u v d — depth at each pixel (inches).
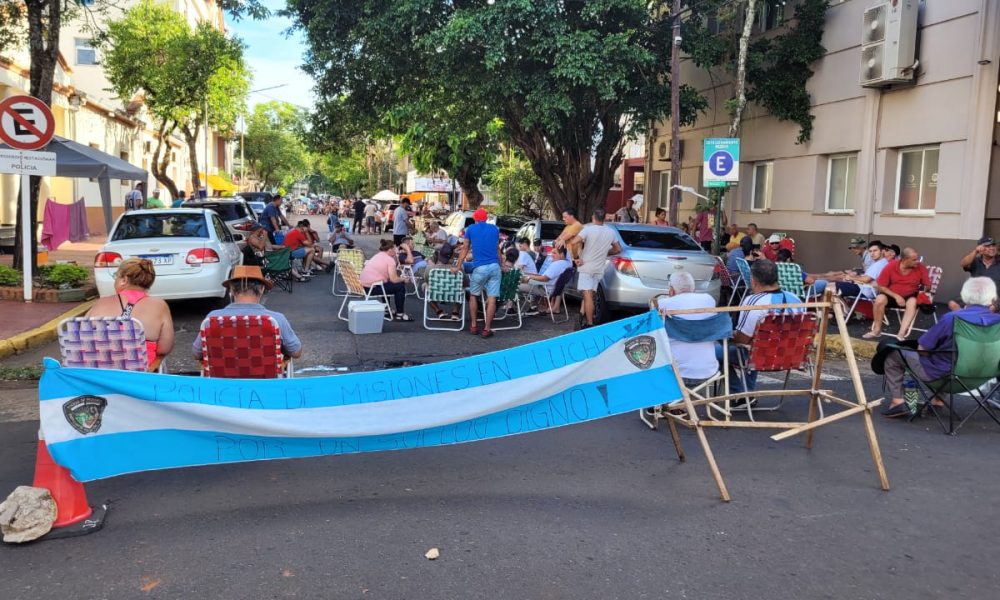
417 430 183.5
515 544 160.7
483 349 379.6
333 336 404.2
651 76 716.0
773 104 701.9
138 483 194.2
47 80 488.1
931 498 190.7
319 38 745.0
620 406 192.1
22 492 162.1
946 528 172.7
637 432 246.2
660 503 185.2
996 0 499.8
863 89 617.0
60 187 973.8
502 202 1259.2
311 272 712.4
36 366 321.1
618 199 1266.0
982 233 520.4
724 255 642.8
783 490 195.0
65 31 1310.3
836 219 652.1
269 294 568.7
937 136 548.1
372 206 1652.3
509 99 711.1
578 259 428.8
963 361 238.7
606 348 190.7
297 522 170.9
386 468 207.9
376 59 738.8
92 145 1053.8
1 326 381.7
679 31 613.3
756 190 784.3
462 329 437.1
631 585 144.2
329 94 820.6
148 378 166.9
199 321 439.5
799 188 700.0
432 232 745.0
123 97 1107.9
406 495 188.1
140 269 225.1
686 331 227.1
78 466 161.3
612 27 685.9
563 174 813.2
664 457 220.7
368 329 413.4
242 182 2351.1
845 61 637.3
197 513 175.6
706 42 701.9
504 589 141.9
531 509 180.1
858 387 198.5
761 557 156.7
